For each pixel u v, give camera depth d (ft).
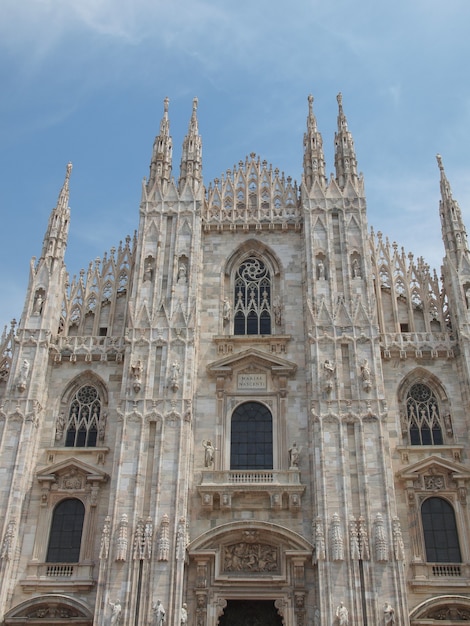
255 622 133.69
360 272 159.12
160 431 141.38
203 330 160.15
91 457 146.00
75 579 133.18
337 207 167.12
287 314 160.97
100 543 134.72
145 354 150.00
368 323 151.12
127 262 170.71
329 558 128.16
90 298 166.81
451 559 134.31
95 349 157.28
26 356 152.15
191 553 132.05
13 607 129.59
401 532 135.95
